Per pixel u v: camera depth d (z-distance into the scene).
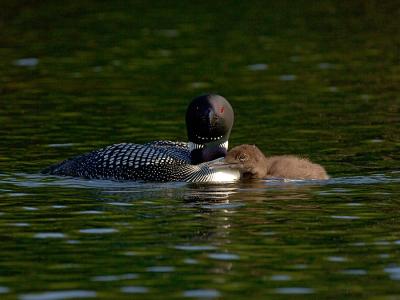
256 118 66.00
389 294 34.72
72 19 101.94
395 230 41.88
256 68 82.12
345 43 91.06
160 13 104.94
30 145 58.97
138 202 46.50
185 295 34.66
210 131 51.22
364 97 71.69
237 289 35.19
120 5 108.44
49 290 35.16
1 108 69.25
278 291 35.00
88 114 67.44
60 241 40.66
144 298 34.38
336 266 37.50
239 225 42.75
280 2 110.25
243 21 101.12
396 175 51.59
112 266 37.59
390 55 86.06
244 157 50.69
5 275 36.72
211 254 38.91
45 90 75.06
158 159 50.84
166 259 38.34
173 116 66.88
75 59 86.00
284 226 42.56
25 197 47.34
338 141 59.56
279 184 50.06
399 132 61.47
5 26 99.00
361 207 45.41
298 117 66.00
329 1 110.62
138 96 73.00
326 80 77.44
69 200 46.78
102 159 51.31
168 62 84.69
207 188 49.16
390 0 110.06
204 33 96.06
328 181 50.50
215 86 76.06
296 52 87.88
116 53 88.19
